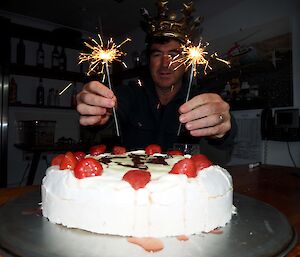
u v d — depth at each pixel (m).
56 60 3.40
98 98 1.21
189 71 2.41
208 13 2.93
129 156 1.16
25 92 3.38
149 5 2.99
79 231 0.75
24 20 3.36
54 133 3.24
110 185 0.76
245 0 2.60
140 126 2.06
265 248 0.61
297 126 2.14
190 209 0.75
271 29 2.38
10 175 3.27
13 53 3.24
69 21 3.49
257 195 1.11
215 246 0.63
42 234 0.70
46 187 0.84
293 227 0.76
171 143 1.97
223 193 0.81
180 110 1.17
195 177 0.80
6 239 0.65
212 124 1.17
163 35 1.81
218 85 2.75
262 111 2.36
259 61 2.44
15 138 3.29
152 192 0.74
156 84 2.02
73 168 0.88
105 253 0.59
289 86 2.24
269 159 2.43
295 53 2.22
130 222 0.73
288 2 2.28
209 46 2.87
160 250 0.61
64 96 3.65
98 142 3.32
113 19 3.42
